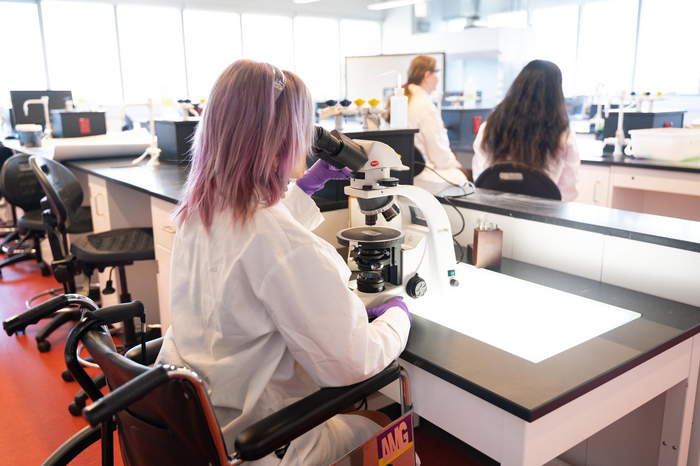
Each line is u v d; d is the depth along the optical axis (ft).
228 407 3.43
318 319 3.19
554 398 3.26
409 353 3.92
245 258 3.16
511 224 5.96
